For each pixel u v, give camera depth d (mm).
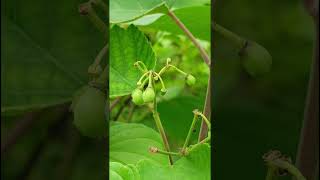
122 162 566
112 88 557
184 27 605
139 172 559
